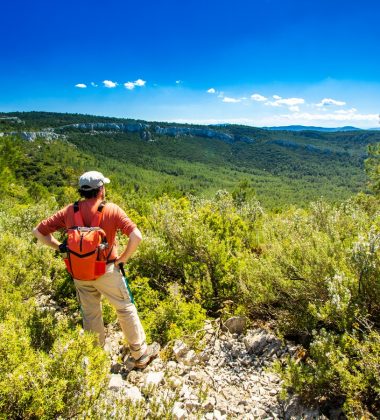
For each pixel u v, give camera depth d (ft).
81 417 6.68
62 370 6.97
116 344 12.10
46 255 16.52
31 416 6.34
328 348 8.70
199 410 8.44
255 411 8.64
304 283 11.73
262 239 19.92
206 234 16.80
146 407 8.27
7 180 94.02
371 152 58.39
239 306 13.56
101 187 10.20
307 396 8.53
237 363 10.70
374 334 8.32
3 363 6.75
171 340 11.85
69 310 14.73
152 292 15.48
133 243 9.91
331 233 14.25
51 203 37.29
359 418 7.41
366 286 9.99
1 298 11.59
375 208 29.09
